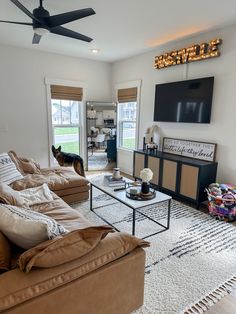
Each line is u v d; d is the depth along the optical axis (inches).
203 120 137.7
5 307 37.2
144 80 181.9
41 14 89.2
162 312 61.6
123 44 156.8
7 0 97.2
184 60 144.4
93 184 118.1
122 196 101.6
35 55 176.2
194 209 128.4
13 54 167.6
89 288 47.0
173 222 112.4
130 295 55.5
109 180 116.6
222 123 130.4
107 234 52.7
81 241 46.1
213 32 130.0
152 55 172.2
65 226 73.0
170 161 143.1
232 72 123.0
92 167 218.4
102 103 211.6
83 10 85.7
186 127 151.9
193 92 141.3
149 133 172.6
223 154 131.5
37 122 186.1
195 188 128.3
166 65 157.2
